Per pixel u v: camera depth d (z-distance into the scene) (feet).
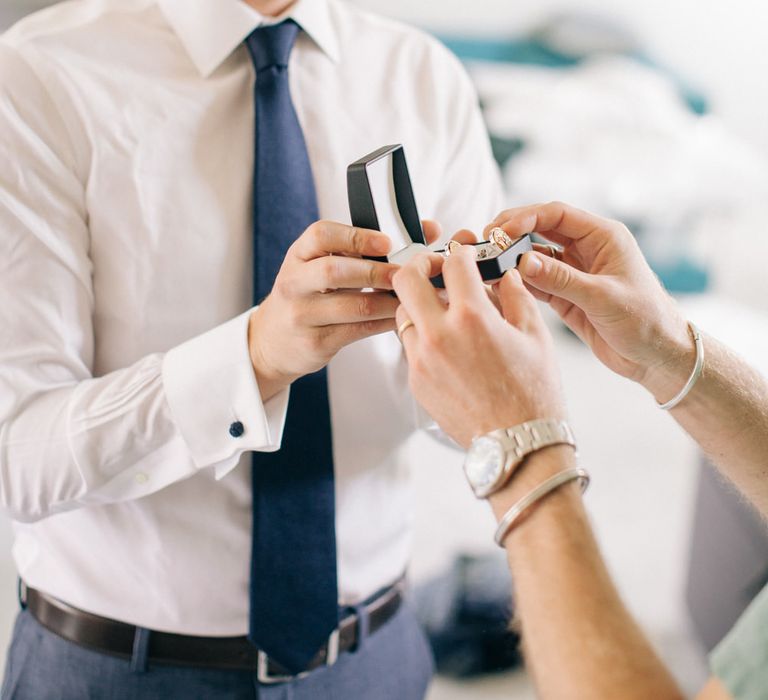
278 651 3.49
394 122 3.92
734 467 3.03
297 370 3.01
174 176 3.56
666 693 1.95
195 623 3.55
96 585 3.58
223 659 3.57
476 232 4.15
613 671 1.97
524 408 2.25
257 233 3.48
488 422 2.25
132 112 3.52
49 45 3.45
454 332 2.26
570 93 9.93
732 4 9.95
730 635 1.90
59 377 3.35
